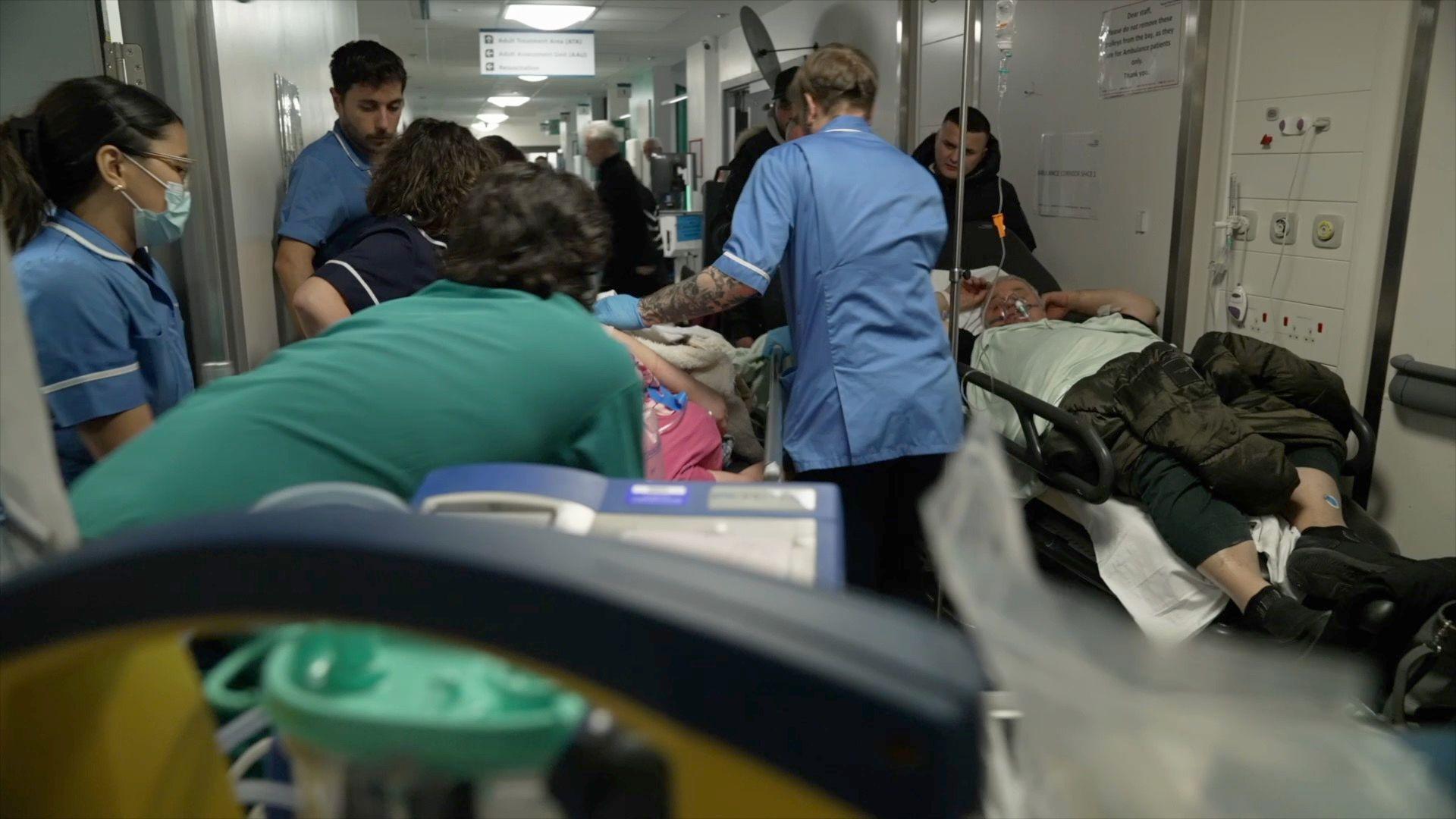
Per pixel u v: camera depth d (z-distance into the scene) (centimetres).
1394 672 205
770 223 219
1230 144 324
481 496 65
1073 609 56
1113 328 299
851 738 34
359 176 261
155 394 164
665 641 36
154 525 44
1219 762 50
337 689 51
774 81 555
